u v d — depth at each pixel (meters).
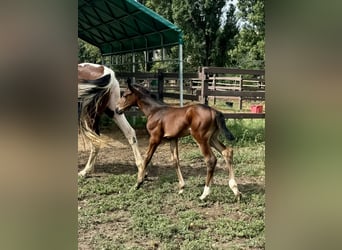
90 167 4.09
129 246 2.45
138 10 5.82
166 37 6.45
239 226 2.76
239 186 3.81
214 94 6.25
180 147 5.71
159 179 4.04
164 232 2.63
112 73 4.01
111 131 6.82
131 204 3.25
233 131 6.25
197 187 3.75
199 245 2.45
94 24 8.64
